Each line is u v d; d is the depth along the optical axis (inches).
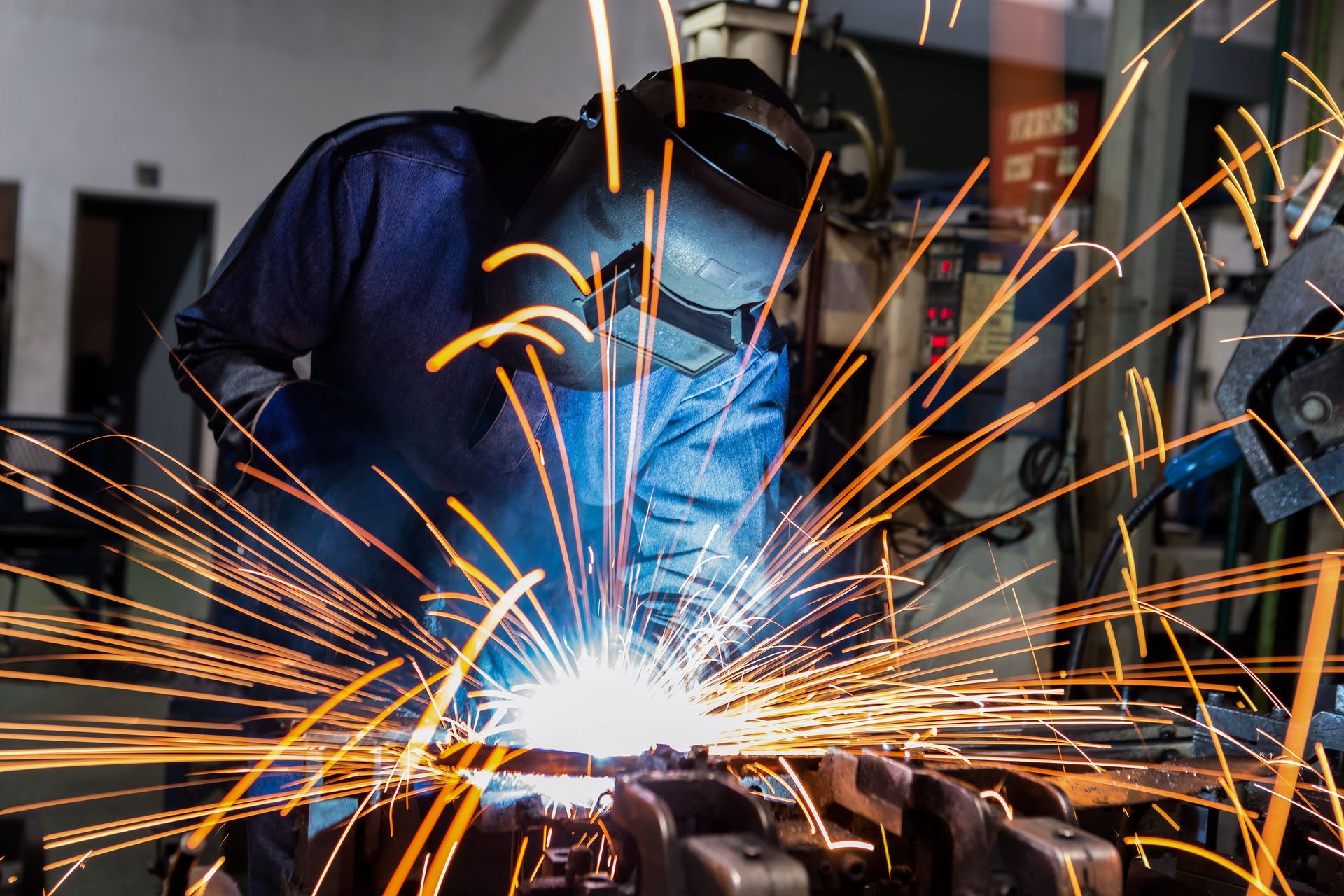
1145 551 161.2
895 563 151.9
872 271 151.9
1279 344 61.3
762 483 59.6
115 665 175.0
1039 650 156.8
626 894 35.6
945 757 48.7
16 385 305.4
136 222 348.2
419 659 57.2
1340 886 44.3
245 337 58.5
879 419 152.7
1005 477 156.6
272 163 316.2
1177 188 159.8
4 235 312.3
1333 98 135.0
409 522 59.7
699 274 48.3
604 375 52.0
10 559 172.6
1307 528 111.7
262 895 56.7
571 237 48.6
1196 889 43.5
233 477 102.4
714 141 48.2
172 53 303.6
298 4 311.7
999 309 152.4
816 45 151.1
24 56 292.8
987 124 361.7
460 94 327.0
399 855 41.2
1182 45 157.5
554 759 40.4
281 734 45.7
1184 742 59.9
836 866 37.2
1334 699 53.8
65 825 117.0
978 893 33.7
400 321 57.6
